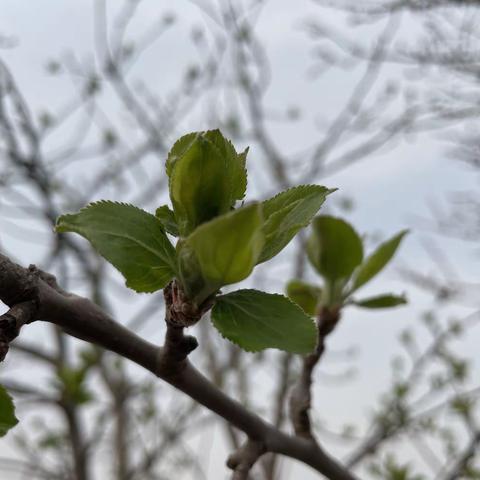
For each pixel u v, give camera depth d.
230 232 0.30
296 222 0.32
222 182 0.31
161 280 0.32
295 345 0.31
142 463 0.92
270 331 0.31
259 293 0.32
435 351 0.99
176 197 0.32
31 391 0.75
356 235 0.42
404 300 0.42
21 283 0.32
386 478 0.85
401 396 0.93
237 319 0.32
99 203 0.32
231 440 0.80
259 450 0.39
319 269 0.42
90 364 0.83
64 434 0.91
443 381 0.94
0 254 0.32
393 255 0.42
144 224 0.32
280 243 0.31
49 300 0.33
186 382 0.36
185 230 0.32
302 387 0.41
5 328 0.32
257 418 0.39
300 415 0.41
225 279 0.31
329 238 0.42
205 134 0.32
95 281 0.96
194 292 0.31
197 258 0.31
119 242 0.31
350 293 0.42
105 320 0.34
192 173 0.31
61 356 0.82
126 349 0.35
